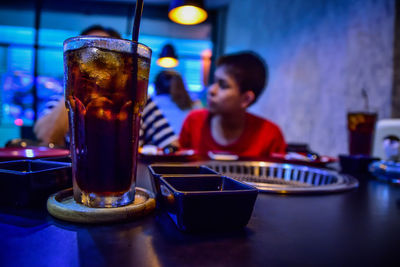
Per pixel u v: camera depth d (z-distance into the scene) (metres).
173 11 0.97
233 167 0.61
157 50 4.38
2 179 0.27
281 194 0.39
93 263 0.17
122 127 0.25
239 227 0.25
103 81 0.23
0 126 4.29
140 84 0.26
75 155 0.25
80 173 0.25
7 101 4.31
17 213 0.26
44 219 0.25
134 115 0.26
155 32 4.27
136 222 0.25
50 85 4.18
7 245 0.19
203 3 0.89
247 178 0.53
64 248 0.19
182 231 0.23
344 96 1.69
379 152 0.86
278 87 2.62
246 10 3.44
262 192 0.39
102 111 0.24
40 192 0.28
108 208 0.25
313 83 2.05
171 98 1.61
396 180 0.51
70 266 0.17
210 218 0.23
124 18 4.12
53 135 1.15
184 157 0.73
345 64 1.70
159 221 0.26
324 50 1.92
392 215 0.31
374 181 0.55
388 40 1.38
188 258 0.19
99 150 0.24
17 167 0.32
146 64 0.27
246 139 1.21
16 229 0.22
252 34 3.25
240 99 1.17
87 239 0.21
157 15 4.23
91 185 0.25
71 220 0.24
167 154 0.69
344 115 1.69
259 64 1.19
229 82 1.15
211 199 0.22
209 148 1.23
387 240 0.23
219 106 1.17
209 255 0.19
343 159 0.71
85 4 4.08
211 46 4.42
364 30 1.54
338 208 0.33
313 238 0.23
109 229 0.23
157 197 0.30
